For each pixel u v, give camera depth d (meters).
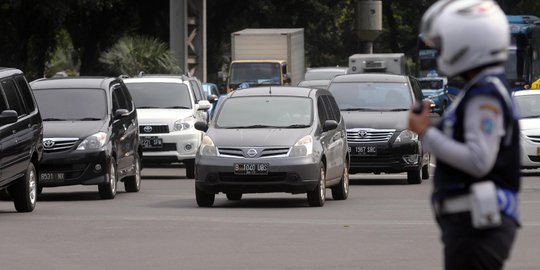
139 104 73.38
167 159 71.00
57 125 55.03
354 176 73.25
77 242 36.19
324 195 50.38
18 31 142.88
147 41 131.88
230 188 48.72
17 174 45.75
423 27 15.29
